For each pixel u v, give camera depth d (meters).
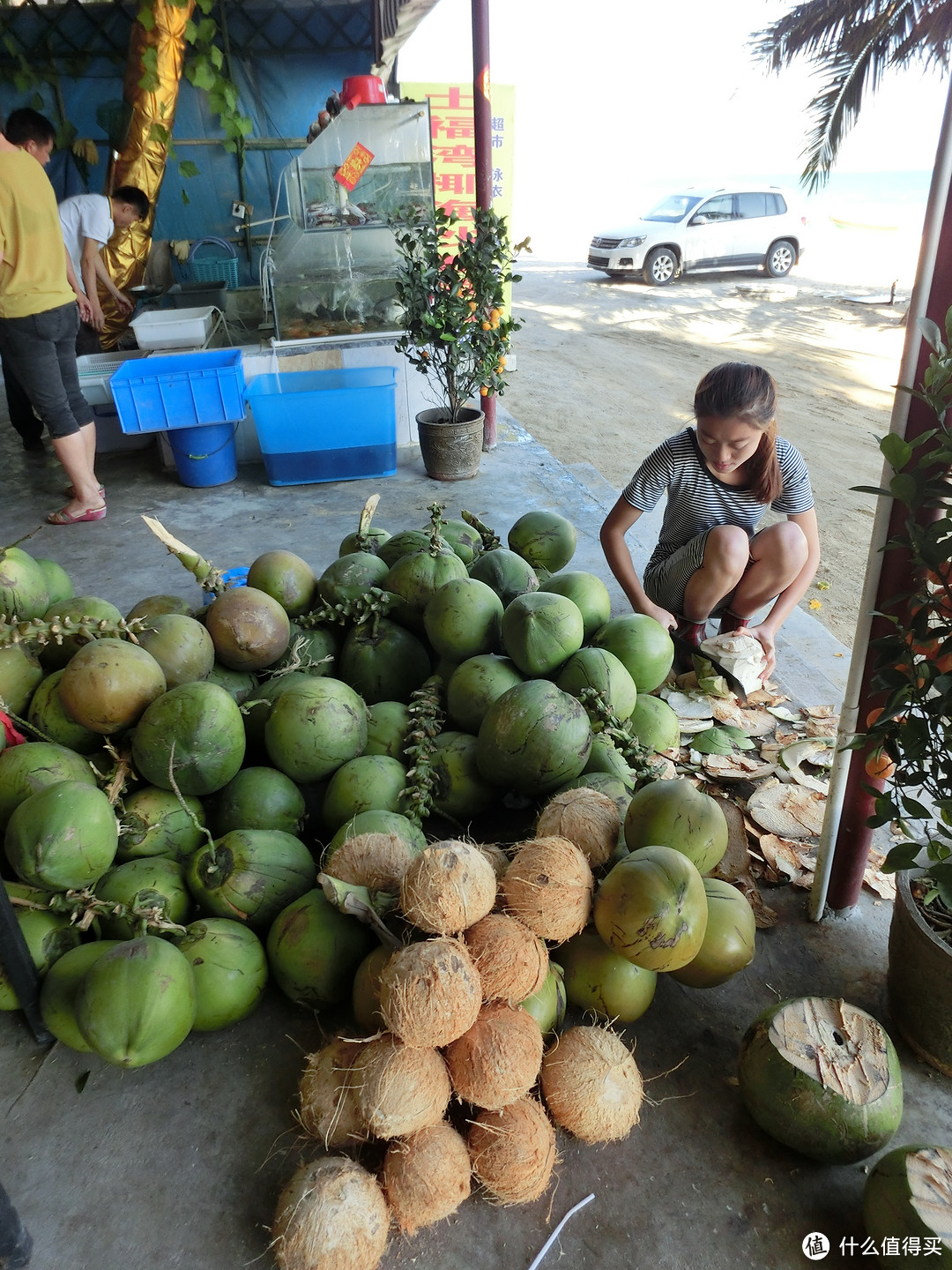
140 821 1.92
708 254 14.86
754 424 2.41
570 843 1.66
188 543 4.57
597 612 2.58
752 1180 1.54
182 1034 1.55
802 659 3.30
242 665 2.35
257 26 7.73
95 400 5.79
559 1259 1.42
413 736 2.20
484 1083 1.40
